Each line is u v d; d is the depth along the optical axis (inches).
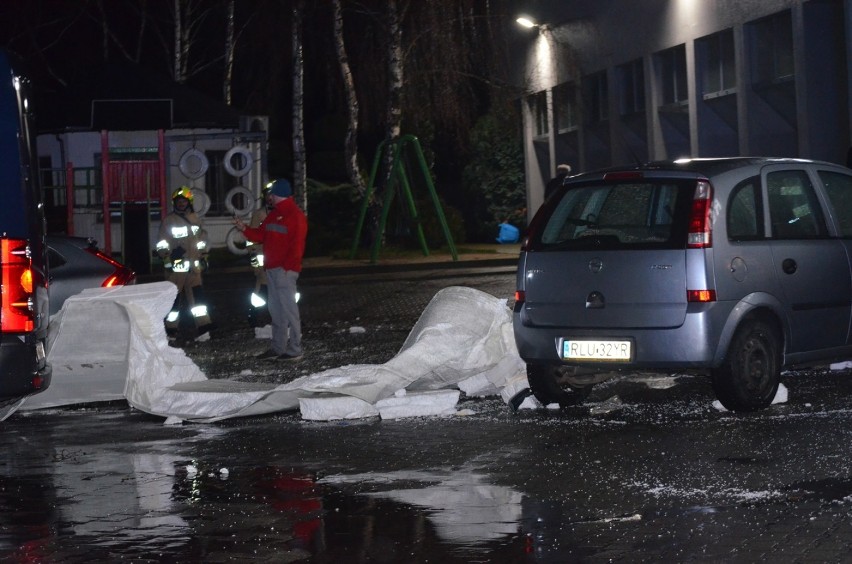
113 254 1542.8
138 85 1578.5
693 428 417.7
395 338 753.6
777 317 449.1
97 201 1565.0
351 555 277.0
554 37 1646.2
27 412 511.5
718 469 351.9
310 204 1679.4
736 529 287.6
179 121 1549.0
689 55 1455.5
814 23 1226.0
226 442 424.8
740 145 1360.7
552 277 452.1
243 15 2110.0
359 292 1105.4
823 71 1229.1
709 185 434.9
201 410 474.6
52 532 303.4
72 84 1609.3
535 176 1920.5
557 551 274.5
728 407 442.0
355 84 1737.2
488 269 1317.7
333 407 464.1
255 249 810.8
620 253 438.0
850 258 478.6
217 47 2172.7
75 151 1590.8
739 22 1341.0
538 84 1855.3
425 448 400.8
